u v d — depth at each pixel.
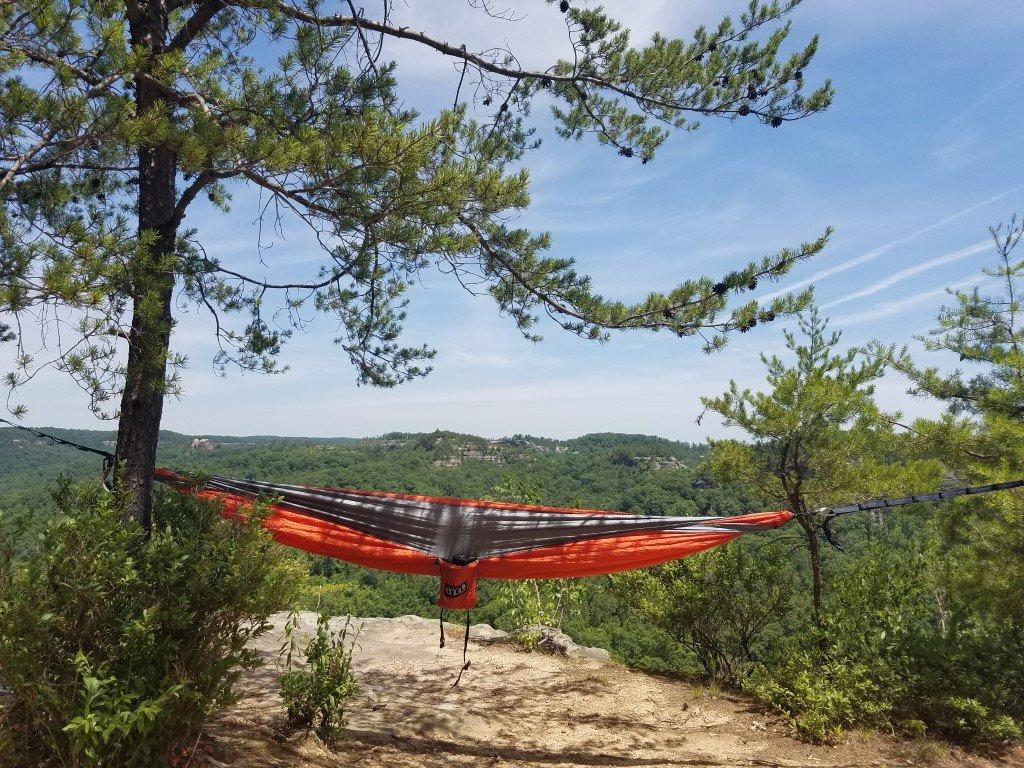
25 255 3.24
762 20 6.23
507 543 5.23
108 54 3.81
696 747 5.55
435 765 4.54
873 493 7.66
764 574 7.59
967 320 11.20
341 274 5.83
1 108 3.34
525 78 6.39
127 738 2.97
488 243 6.26
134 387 4.27
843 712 6.04
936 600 8.47
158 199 4.57
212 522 3.83
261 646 6.75
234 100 4.66
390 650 7.54
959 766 5.45
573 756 5.11
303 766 3.86
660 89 6.38
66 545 3.02
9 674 2.77
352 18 5.25
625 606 8.72
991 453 8.20
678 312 6.22
